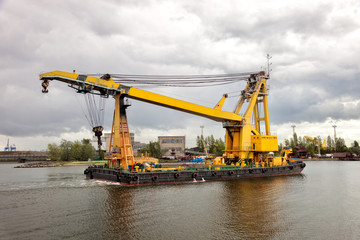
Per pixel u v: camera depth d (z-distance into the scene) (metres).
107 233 16.92
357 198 27.97
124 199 25.81
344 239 16.52
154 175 34.03
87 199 25.94
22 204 24.27
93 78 33.06
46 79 31.83
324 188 34.00
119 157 35.59
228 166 41.31
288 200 26.42
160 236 16.47
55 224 18.59
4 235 16.59
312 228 18.34
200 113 40.44
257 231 17.58
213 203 24.53
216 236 16.58
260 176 43.22
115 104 36.56
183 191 29.78
